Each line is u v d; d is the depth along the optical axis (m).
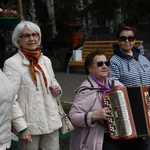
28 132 4.06
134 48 5.21
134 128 3.96
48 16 25.98
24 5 13.53
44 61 4.30
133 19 21.62
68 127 4.37
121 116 3.94
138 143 4.24
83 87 4.21
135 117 3.98
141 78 5.01
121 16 23.92
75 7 27.75
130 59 5.04
